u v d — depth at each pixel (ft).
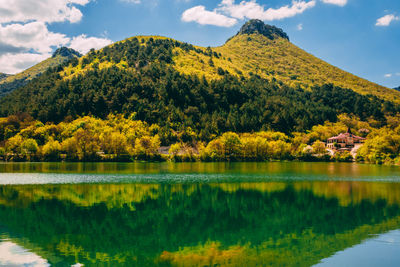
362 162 562.25
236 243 98.58
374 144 538.88
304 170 367.45
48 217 129.29
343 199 172.55
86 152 493.77
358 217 132.16
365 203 161.58
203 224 120.67
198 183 236.02
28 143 494.59
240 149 567.59
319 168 405.59
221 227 116.37
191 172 331.57
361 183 241.96
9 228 113.39
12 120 622.54
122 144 509.76
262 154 575.79
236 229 113.91
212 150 550.36
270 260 84.69
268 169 382.83
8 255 87.40
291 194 188.14
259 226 118.01
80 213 136.36
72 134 557.33
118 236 105.19
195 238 103.50
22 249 92.22
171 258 85.97
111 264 81.87
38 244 96.78
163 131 618.03
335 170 371.56
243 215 135.33
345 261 83.82
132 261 84.02
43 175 283.18
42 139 568.00
